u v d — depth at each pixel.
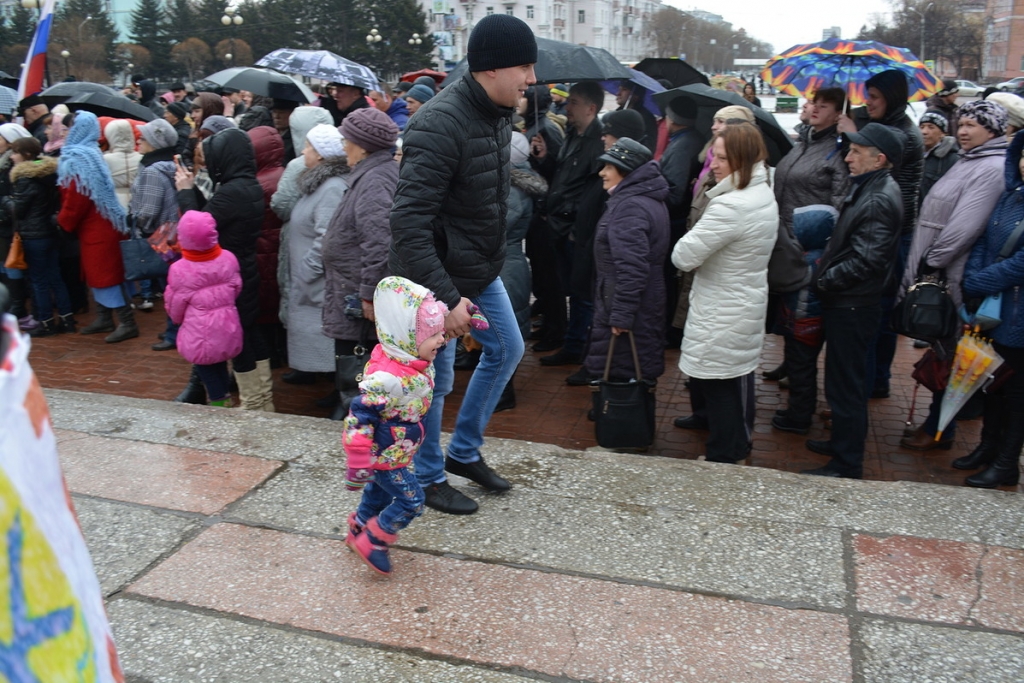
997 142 4.02
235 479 3.46
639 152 4.22
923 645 2.40
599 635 2.46
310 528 3.07
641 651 2.39
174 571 2.80
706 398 4.02
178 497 3.30
